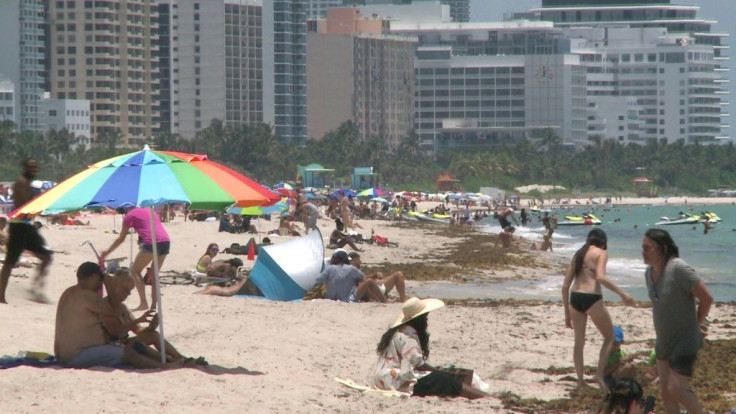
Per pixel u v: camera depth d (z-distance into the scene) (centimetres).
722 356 7519
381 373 5903
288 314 8588
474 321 8919
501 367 7025
